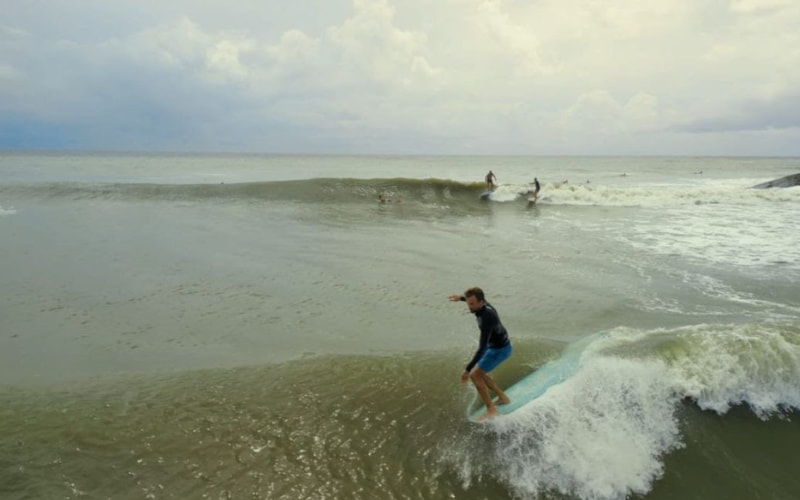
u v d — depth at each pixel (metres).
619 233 18.53
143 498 4.30
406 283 11.41
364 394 6.08
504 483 4.75
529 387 6.10
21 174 45.81
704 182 49.28
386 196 26.81
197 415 5.52
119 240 15.08
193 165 77.12
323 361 6.99
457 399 6.04
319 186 26.70
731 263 13.63
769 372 6.10
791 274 12.45
